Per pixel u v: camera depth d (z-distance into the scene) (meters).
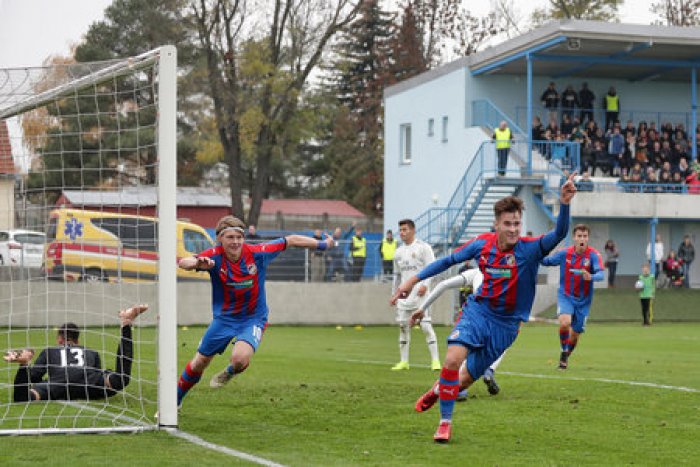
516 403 17.08
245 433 13.81
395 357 27.34
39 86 16.53
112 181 64.12
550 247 12.99
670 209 55.53
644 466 11.93
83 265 30.22
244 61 74.50
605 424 14.95
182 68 77.69
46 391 16.52
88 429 13.66
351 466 11.54
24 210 21.69
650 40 54.91
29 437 13.27
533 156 59.00
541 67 60.56
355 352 29.05
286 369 22.75
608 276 56.97
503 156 56.34
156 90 14.93
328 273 45.44
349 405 16.64
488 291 13.35
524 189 57.53
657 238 58.66
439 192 65.75
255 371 22.14
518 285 13.23
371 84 111.88
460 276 16.06
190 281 42.38
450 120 64.31
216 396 17.58
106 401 16.47
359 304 44.72
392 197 72.75
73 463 11.35
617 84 64.81
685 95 65.88
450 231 58.66
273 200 106.81
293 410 16.05
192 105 78.69
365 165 109.81
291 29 74.69
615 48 56.41
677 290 53.97
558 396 18.00
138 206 17.27
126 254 34.56
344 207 105.62
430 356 27.89
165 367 14.07
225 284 14.27
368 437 13.62
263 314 14.69
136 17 88.50
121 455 11.89
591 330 42.50
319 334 38.34
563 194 12.66
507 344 13.52
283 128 78.25
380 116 110.44
